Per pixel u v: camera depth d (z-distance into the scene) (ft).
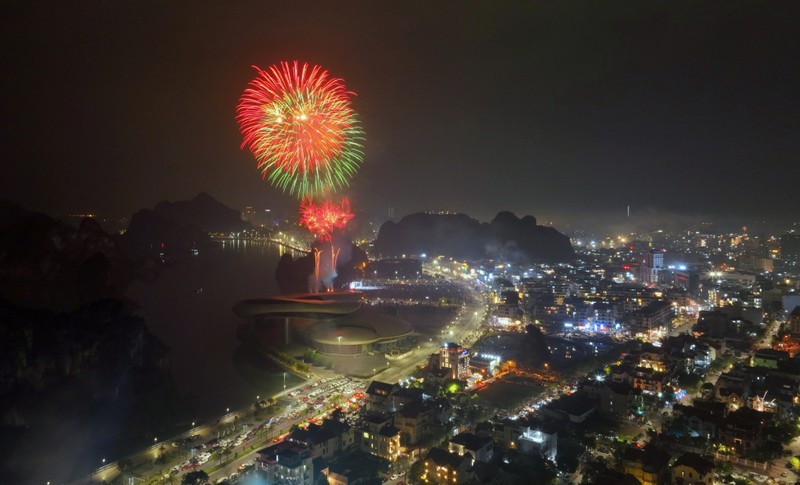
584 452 640.58
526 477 554.87
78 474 652.89
